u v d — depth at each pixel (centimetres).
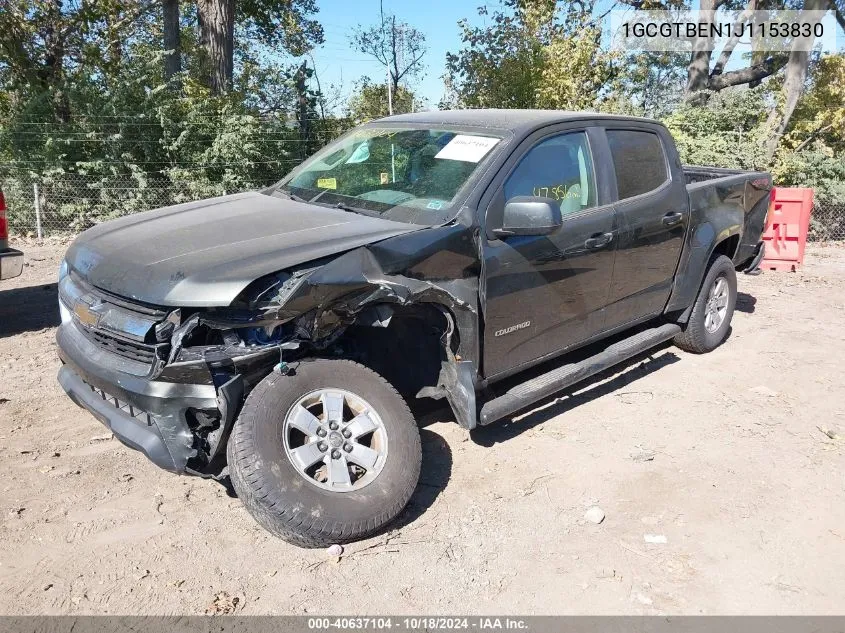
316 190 443
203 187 1181
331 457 325
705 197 553
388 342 389
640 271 492
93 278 343
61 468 398
